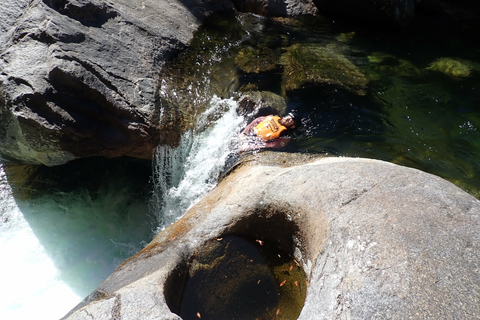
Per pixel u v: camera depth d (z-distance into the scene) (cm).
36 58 546
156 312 310
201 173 586
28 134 540
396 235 318
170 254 400
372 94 712
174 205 595
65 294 513
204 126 618
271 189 432
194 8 827
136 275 381
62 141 548
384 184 379
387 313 270
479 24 974
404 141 617
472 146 617
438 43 890
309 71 745
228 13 884
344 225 346
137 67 636
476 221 326
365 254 314
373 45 861
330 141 603
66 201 619
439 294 273
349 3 912
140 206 627
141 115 581
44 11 593
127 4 716
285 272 407
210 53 746
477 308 263
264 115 640
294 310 377
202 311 382
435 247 304
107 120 564
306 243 389
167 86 648
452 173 562
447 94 727
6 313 485
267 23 886
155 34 709
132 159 667
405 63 806
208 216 443
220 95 663
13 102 515
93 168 657
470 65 809
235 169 550
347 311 285
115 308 313
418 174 391
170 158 614
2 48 559
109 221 610
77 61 562
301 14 943
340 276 315
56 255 556
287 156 557
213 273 405
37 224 586
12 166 629
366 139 614
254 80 705
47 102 521
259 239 434
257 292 400
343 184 392
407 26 948
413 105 696
